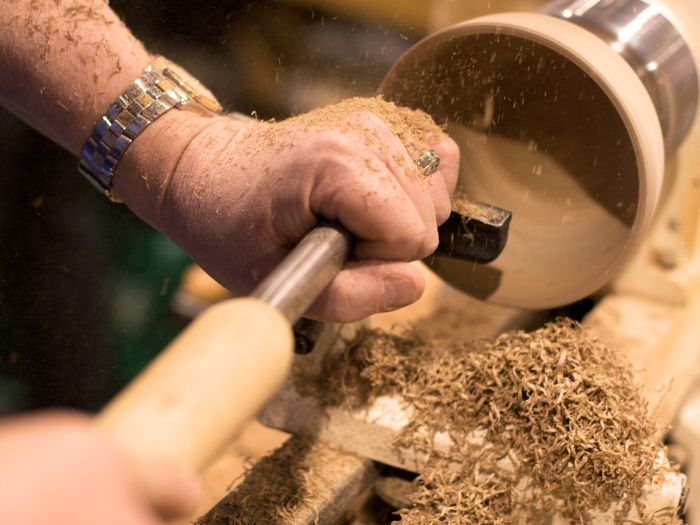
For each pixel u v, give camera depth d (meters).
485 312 1.00
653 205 0.78
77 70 0.78
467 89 0.85
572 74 0.81
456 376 0.78
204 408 0.36
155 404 0.35
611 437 0.69
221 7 1.27
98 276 1.35
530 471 0.71
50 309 1.31
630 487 0.68
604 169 0.85
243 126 0.73
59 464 0.28
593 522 0.69
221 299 1.22
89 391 1.27
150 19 1.26
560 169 0.88
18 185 1.28
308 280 0.55
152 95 0.75
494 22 0.77
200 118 0.75
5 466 0.27
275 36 1.31
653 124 0.77
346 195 0.61
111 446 0.30
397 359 0.81
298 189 0.62
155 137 0.75
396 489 0.79
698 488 0.88
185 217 0.71
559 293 0.86
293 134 0.66
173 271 1.39
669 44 0.88
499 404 0.74
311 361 0.81
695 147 0.96
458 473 0.74
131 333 1.35
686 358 0.93
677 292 1.00
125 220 1.36
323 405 0.79
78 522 0.28
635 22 0.87
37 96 0.80
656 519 0.68
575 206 0.87
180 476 0.33
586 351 0.74
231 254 0.68
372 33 1.29
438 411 0.77
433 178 0.71
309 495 0.73
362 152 0.63
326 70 1.29
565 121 0.85
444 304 1.03
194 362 0.38
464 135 0.89
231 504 0.72
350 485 0.76
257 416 0.82
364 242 0.64
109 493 0.29
